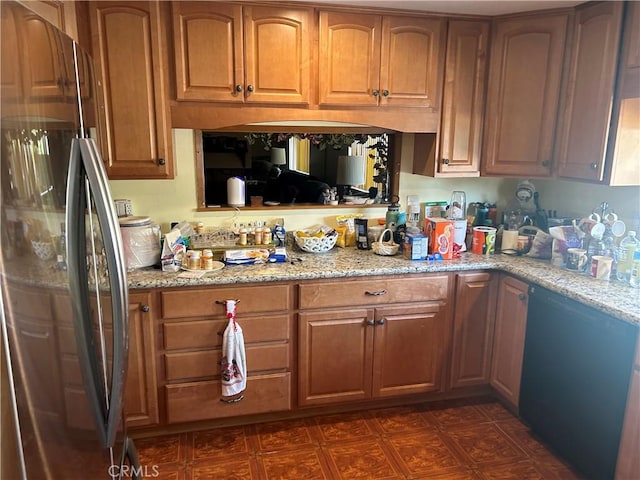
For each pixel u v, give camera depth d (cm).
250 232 289
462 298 282
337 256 290
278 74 261
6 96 74
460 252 298
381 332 273
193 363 251
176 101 254
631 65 231
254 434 266
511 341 275
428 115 287
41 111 91
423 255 285
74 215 108
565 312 231
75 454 104
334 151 309
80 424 107
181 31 247
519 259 291
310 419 281
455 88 287
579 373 224
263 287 252
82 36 238
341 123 300
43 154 92
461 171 299
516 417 283
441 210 329
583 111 258
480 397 304
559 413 239
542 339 248
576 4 256
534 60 275
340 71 269
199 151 288
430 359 285
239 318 252
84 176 115
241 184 295
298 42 261
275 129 293
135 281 238
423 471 238
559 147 276
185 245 271
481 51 286
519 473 236
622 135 243
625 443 201
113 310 125
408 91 280
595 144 251
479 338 291
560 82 270
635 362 195
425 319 279
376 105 278
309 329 262
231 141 293
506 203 344
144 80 248
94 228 122
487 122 295
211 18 249
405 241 291
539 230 298
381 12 268
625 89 235
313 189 312
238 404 262
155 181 286
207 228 297
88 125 133
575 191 308
